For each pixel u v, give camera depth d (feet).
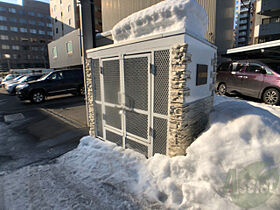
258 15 57.57
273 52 28.71
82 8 14.62
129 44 9.59
